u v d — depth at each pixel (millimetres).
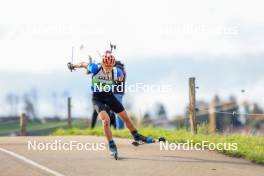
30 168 25859
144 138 30531
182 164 27531
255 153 29875
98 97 29750
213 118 49594
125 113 30234
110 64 29688
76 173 25000
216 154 30938
